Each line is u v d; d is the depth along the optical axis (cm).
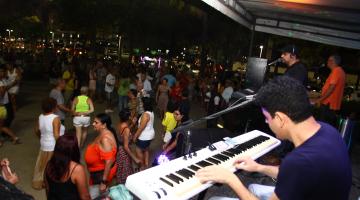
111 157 426
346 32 750
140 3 2580
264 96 154
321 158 137
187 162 222
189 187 183
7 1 2581
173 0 2312
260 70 595
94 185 436
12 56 1945
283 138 158
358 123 661
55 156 311
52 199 319
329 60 521
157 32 2928
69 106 1062
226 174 178
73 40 4725
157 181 189
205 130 323
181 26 2775
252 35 882
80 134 723
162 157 371
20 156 668
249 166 226
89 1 2533
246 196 168
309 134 148
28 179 557
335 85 502
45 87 1747
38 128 527
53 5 2869
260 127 406
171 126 620
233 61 3009
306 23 793
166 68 1706
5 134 785
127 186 190
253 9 723
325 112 516
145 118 613
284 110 148
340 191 139
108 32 3144
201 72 2233
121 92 1196
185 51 4253
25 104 1249
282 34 858
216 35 2697
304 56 2198
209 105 1028
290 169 139
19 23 3666
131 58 2962
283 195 139
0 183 91
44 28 3086
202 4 543
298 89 150
